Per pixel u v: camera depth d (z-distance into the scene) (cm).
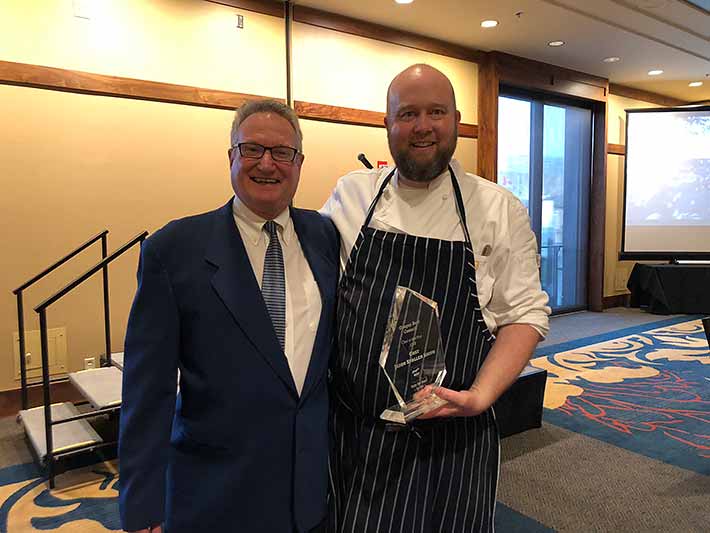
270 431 120
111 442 276
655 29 533
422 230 136
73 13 355
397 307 122
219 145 421
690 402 382
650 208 759
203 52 408
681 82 763
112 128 376
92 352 380
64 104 358
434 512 129
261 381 119
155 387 118
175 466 123
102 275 379
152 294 118
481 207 137
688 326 647
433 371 123
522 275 135
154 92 387
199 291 119
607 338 586
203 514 118
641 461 290
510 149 652
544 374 335
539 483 266
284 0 444
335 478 134
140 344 118
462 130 586
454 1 454
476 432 134
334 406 139
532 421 332
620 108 779
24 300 354
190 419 121
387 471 127
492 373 124
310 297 130
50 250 360
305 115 462
